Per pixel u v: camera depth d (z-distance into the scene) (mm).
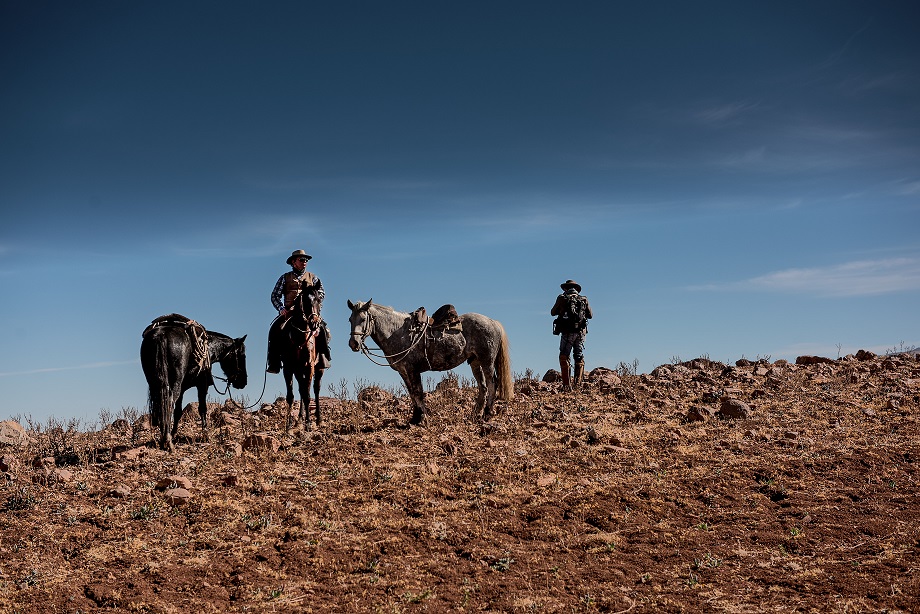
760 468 9641
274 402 15805
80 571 7289
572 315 15594
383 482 9359
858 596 6379
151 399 11055
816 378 15258
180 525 8289
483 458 10164
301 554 7555
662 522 8211
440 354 12484
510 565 7297
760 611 6223
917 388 13945
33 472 10117
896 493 8812
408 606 6543
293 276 12938
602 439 10992
